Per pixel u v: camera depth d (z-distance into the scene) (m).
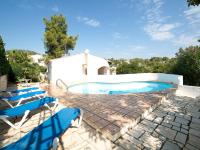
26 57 19.47
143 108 5.92
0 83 10.99
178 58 14.67
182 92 9.24
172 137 4.01
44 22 26.66
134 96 8.11
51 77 15.65
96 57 19.30
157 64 21.56
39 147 2.52
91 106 6.40
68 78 16.72
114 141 3.82
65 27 28.00
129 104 6.55
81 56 17.77
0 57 11.85
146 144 3.69
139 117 5.11
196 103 7.16
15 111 4.57
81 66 17.86
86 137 3.97
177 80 12.98
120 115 5.23
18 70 15.98
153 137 4.02
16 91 8.62
